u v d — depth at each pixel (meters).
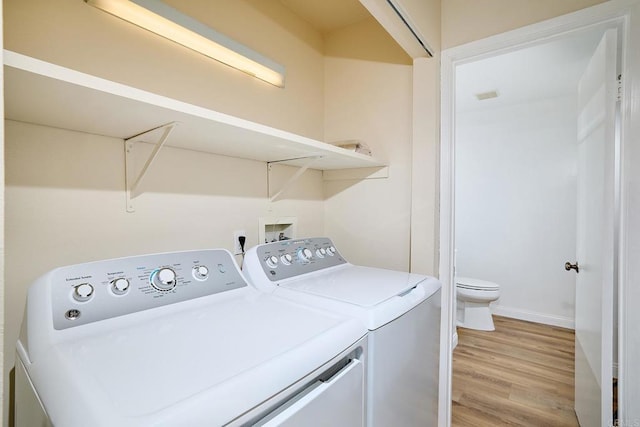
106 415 0.43
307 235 1.89
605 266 1.34
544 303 3.29
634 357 1.19
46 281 0.75
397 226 1.75
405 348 1.01
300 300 1.04
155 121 0.89
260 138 1.11
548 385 2.17
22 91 0.66
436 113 1.56
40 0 0.89
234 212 1.47
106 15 1.02
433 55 1.54
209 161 1.37
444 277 1.60
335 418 0.70
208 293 0.99
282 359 0.61
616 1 1.19
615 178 1.32
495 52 1.48
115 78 1.04
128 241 1.10
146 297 0.86
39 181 0.90
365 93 1.87
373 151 1.83
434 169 1.56
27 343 0.67
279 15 1.69
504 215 3.49
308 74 1.89
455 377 2.28
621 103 1.24
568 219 3.14
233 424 0.50
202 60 1.31
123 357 0.60
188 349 0.64
